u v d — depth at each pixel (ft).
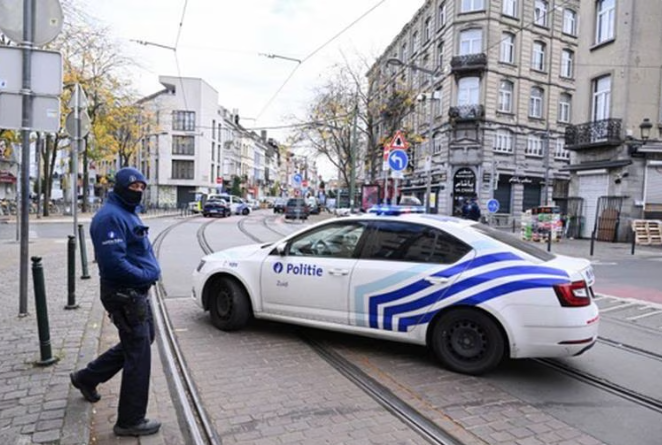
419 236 17.24
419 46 131.75
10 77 16.89
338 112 103.14
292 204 112.27
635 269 42.55
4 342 16.74
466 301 15.61
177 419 12.28
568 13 119.55
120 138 133.18
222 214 119.85
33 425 11.12
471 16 107.96
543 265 15.49
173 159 199.31
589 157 77.25
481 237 16.58
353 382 15.02
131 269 10.82
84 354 15.78
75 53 81.35
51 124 17.43
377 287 17.07
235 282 19.79
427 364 16.71
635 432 12.32
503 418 12.90
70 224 76.69
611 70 73.00
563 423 12.71
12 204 107.65
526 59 113.09
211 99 208.13
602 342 20.17
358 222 18.35
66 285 26.63
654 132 70.18
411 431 12.04
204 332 19.76
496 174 103.50
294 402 13.51
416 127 129.29
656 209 69.56
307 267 18.40
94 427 11.55
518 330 15.08
